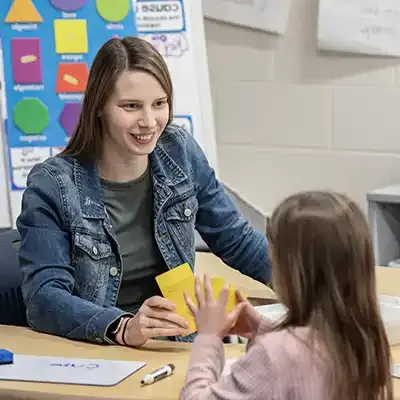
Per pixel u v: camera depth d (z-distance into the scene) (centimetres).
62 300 215
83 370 187
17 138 346
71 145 233
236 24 398
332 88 387
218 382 157
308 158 398
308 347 151
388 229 366
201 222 255
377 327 157
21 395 176
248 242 254
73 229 226
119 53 221
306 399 149
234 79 405
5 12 346
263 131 405
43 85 346
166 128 248
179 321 203
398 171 383
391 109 379
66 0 346
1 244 257
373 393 155
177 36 363
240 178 412
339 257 154
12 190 346
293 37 390
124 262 236
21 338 215
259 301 271
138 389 176
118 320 210
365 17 372
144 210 239
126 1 352
